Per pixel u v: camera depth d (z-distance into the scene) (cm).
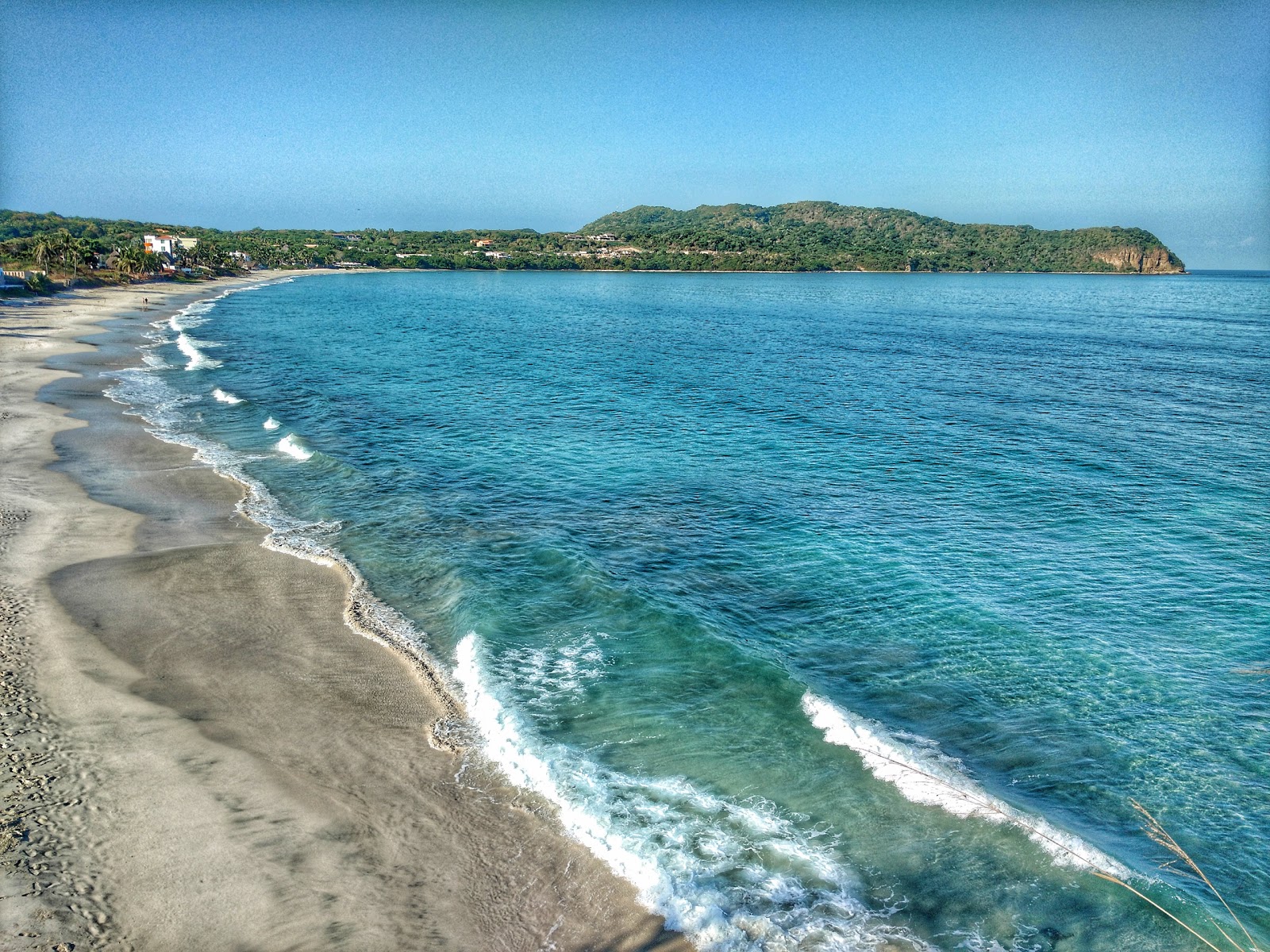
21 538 1873
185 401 3622
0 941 777
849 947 833
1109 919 873
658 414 3606
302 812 1015
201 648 1427
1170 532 2081
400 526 2083
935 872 936
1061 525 2134
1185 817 1054
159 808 998
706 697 1291
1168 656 1466
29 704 1209
